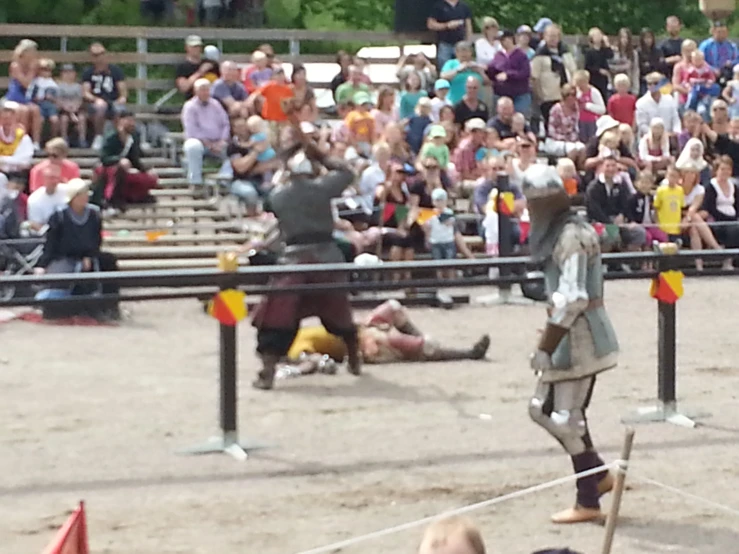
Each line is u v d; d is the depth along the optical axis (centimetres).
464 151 2334
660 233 2200
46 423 1162
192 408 1226
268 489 963
